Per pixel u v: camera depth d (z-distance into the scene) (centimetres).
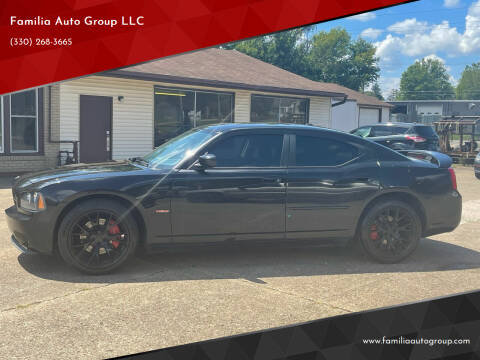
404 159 485
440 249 530
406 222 469
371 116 2502
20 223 409
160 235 424
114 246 412
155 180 420
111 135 1315
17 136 1173
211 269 433
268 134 461
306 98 1769
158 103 1401
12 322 304
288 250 511
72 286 377
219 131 457
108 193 408
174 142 496
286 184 446
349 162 468
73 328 296
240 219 438
